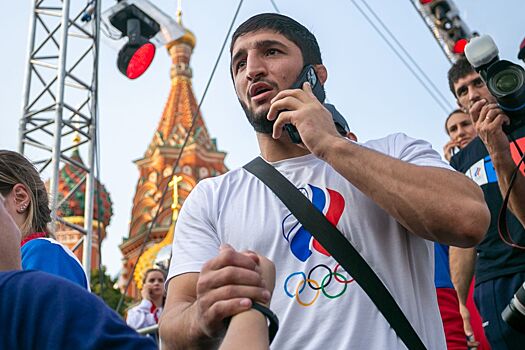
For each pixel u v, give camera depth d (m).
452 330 4.48
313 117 2.41
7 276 1.68
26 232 3.26
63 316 1.59
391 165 2.32
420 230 2.30
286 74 2.68
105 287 31.03
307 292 2.38
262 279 1.77
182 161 45.28
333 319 2.31
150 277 8.03
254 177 2.65
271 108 2.46
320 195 2.54
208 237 2.56
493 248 4.16
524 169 4.20
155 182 44.31
